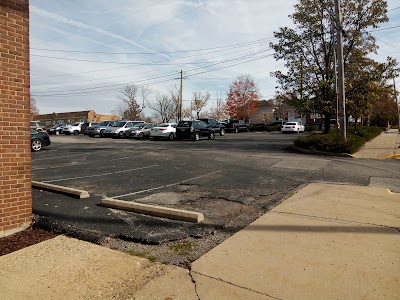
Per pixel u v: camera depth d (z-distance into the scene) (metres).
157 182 8.56
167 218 5.55
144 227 5.14
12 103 5.06
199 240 4.61
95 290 3.36
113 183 8.52
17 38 5.13
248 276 3.53
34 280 3.59
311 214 5.52
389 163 11.91
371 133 23.89
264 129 45.31
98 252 4.30
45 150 16.88
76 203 6.55
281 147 18.80
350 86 18.41
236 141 24.23
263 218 5.37
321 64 20.42
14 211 5.10
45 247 4.51
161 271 3.73
